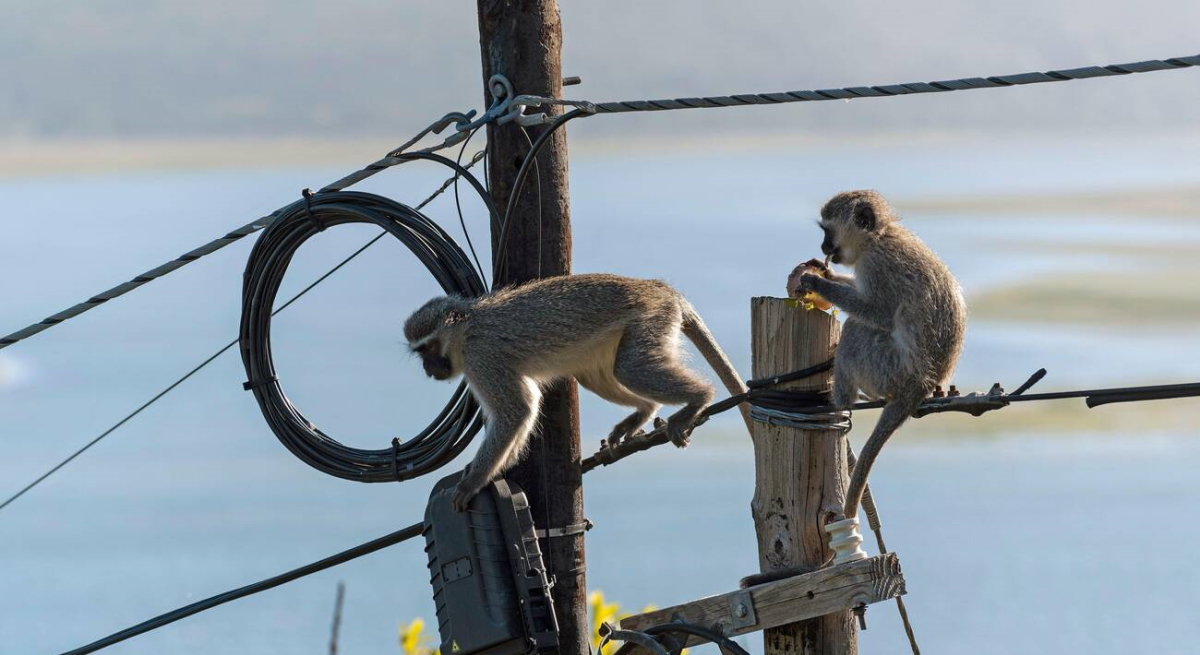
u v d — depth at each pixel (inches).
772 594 693.3
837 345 729.6
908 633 689.6
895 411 723.4
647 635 724.0
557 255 811.4
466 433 816.9
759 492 721.6
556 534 795.4
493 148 797.2
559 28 797.2
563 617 791.7
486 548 726.5
